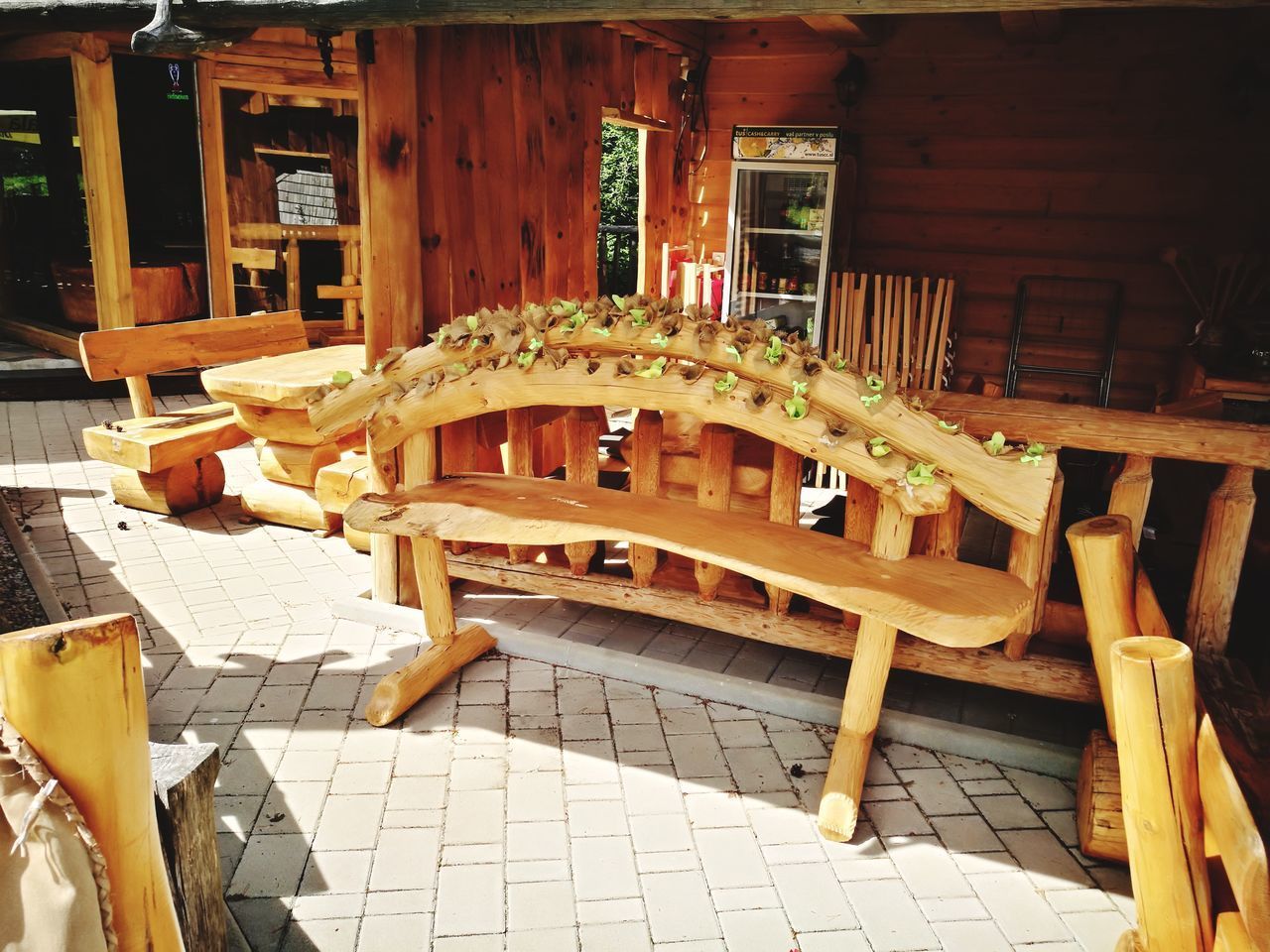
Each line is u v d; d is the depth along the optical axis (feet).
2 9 16.71
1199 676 11.05
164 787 6.95
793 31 25.20
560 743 11.97
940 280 21.45
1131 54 21.97
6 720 5.16
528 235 16.94
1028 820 10.70
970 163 23.89
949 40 23.43
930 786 11.28
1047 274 23.70
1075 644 12.42
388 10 12.50
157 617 15.26
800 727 12.44
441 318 14.99
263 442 20.36
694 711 12.77
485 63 15.25
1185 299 22.68
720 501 12.39
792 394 10.62
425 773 11.32
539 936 8.88
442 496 12.25
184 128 35.04
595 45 18.56
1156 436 11.07
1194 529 15.94
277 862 9.79
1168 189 22.31
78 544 18.37
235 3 13.56
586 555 13.80
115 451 18.99
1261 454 10.85
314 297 33.58
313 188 32.09
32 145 31.94
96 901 5.25
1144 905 7.56
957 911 9.31
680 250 27.61
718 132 26.89
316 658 13.97
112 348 18.42
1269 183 21.48
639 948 8.77
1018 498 9.85
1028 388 24.47
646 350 11.37
